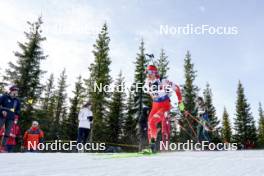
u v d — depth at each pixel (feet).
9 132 27.84
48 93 130.52
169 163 11.35
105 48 94.63
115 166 10.16
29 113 71.46
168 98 23.18
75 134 103.65
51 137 95.81
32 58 75.46
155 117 22.40
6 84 73.26
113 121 102.32
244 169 9.48
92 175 7.90
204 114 34.78
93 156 14.75
